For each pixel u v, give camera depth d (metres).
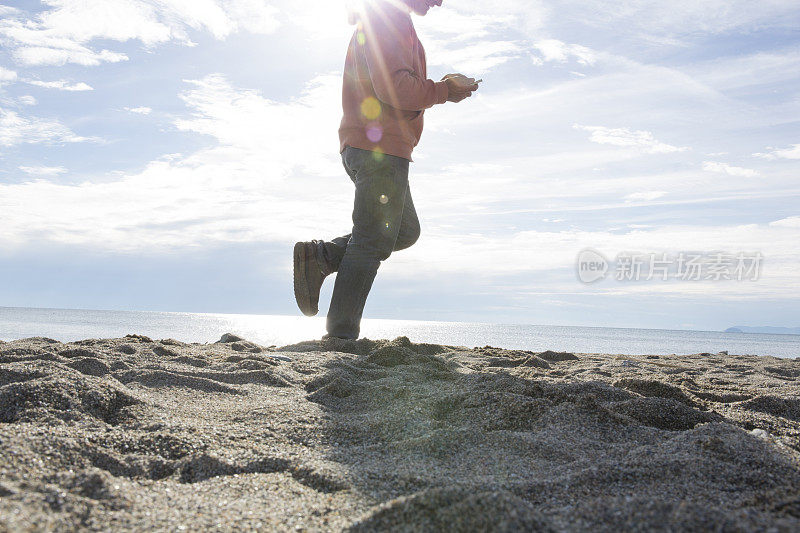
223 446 1.77
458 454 1.77
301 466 1.58
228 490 1.42
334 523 1.24
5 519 1.04
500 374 3.03
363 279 5.01
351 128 5.00
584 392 2.58
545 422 2.08
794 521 1.10
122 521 1.18
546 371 3.87
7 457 1.40
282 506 1.33
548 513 1.26
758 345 64.94
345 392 2.68
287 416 2.12
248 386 2.74
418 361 3.72
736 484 1.44
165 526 1.18
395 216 5.01
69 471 1.45
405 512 1.14
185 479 1.53
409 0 4.79
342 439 1.94
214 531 1.18
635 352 25.61
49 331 26.09
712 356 6.59
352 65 5.03
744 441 1.73
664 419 2.24
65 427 1.84
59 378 2.16
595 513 1.17
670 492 1.38
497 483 1.46
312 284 5.29
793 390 3.26
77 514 1.16
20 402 1.96
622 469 1.50
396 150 4.92
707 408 2.67
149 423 1.93
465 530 1.06
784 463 1.57
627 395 2.59
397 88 4.65
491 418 2.17
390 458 1.73
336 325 5.03
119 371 2.90
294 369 3.31
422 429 2.02
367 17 4.74
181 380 2.71
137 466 1.54
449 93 4.85
